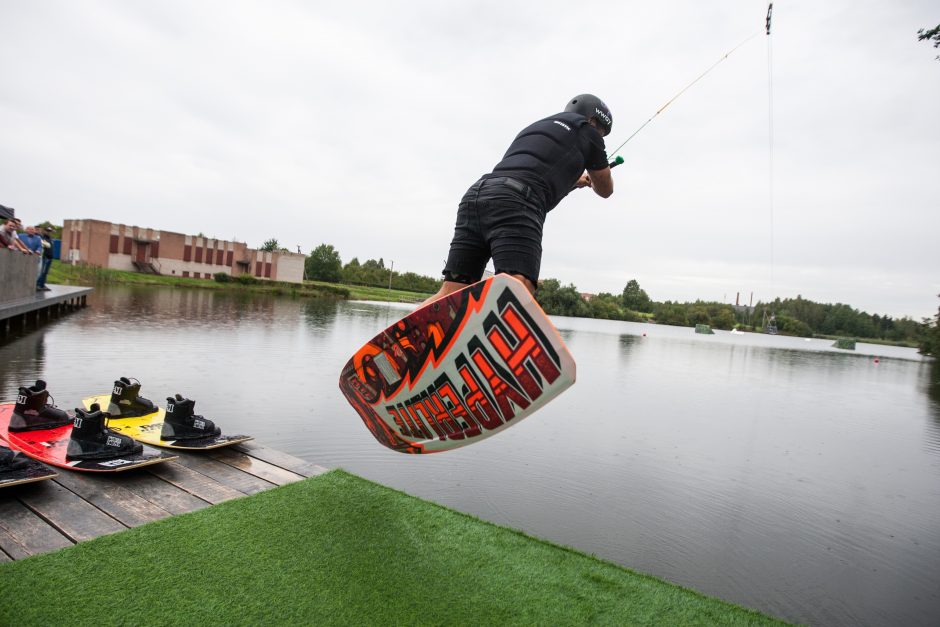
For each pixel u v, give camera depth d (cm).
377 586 199
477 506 428
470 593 202
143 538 221
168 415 357
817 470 639
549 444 653
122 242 4856
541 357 181
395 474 483
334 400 729
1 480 248
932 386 1906
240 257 6012
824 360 3039
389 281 9669
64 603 173
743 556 382
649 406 999
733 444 740
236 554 213
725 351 3039
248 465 323
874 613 315
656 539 397
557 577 220
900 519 486
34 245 1496
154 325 1498
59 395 595
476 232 224
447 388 207
